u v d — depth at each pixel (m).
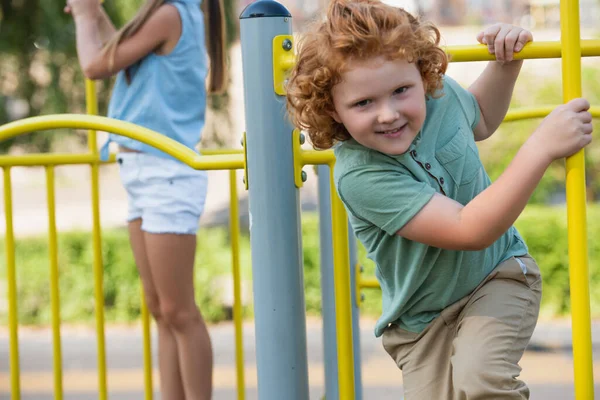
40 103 8.34
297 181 2.30
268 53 2.27
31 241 9.18
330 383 3.37
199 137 3.37
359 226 2.22
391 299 2.29
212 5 3.58
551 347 6.89
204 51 3.41
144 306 3.52
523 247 2.31
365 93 1.95
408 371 2.30
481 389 2.05
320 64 1.99
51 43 7.90
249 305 8.73
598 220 8.31
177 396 3.25
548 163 1.92
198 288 8.69
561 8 2.00
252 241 2.32
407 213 2.03
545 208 8.97
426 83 2.06
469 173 2.18
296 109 2.11
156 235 3.12
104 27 3.62
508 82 2.28
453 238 1.98
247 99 2.29
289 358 2.31
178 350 3.21
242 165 2.36
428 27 2.05
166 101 3.26
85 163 3.53
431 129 2.15
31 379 6.49
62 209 14.39
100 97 8.25
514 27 2.08
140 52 3.20
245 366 6.76
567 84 1.99
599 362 5.98
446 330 2.25
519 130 9.38
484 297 2.19
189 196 3.17
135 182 3.18
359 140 2.02
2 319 8.83
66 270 8.85
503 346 2.11
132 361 7.04
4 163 3.38
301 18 12.65
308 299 8.59
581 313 1.96
